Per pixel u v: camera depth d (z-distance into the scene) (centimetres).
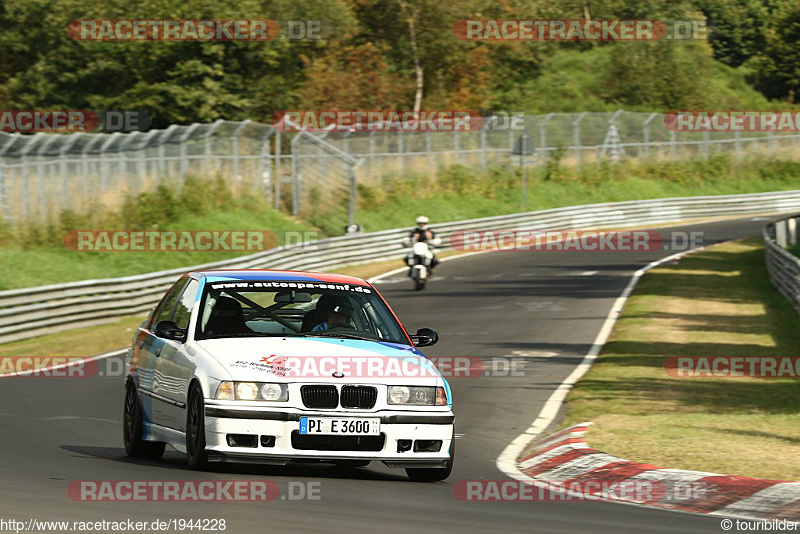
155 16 16975
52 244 10144
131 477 2697
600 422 4056
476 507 2555
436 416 2834
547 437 3953
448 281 10750
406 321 7950
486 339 7012
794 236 14150
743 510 2728
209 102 16500
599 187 19775
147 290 8600
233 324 3023
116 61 17162
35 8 17975
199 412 2767
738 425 3966
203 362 2827
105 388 5134
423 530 2144
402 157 16838
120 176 11325
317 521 2181
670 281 10481
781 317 7912
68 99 17338
